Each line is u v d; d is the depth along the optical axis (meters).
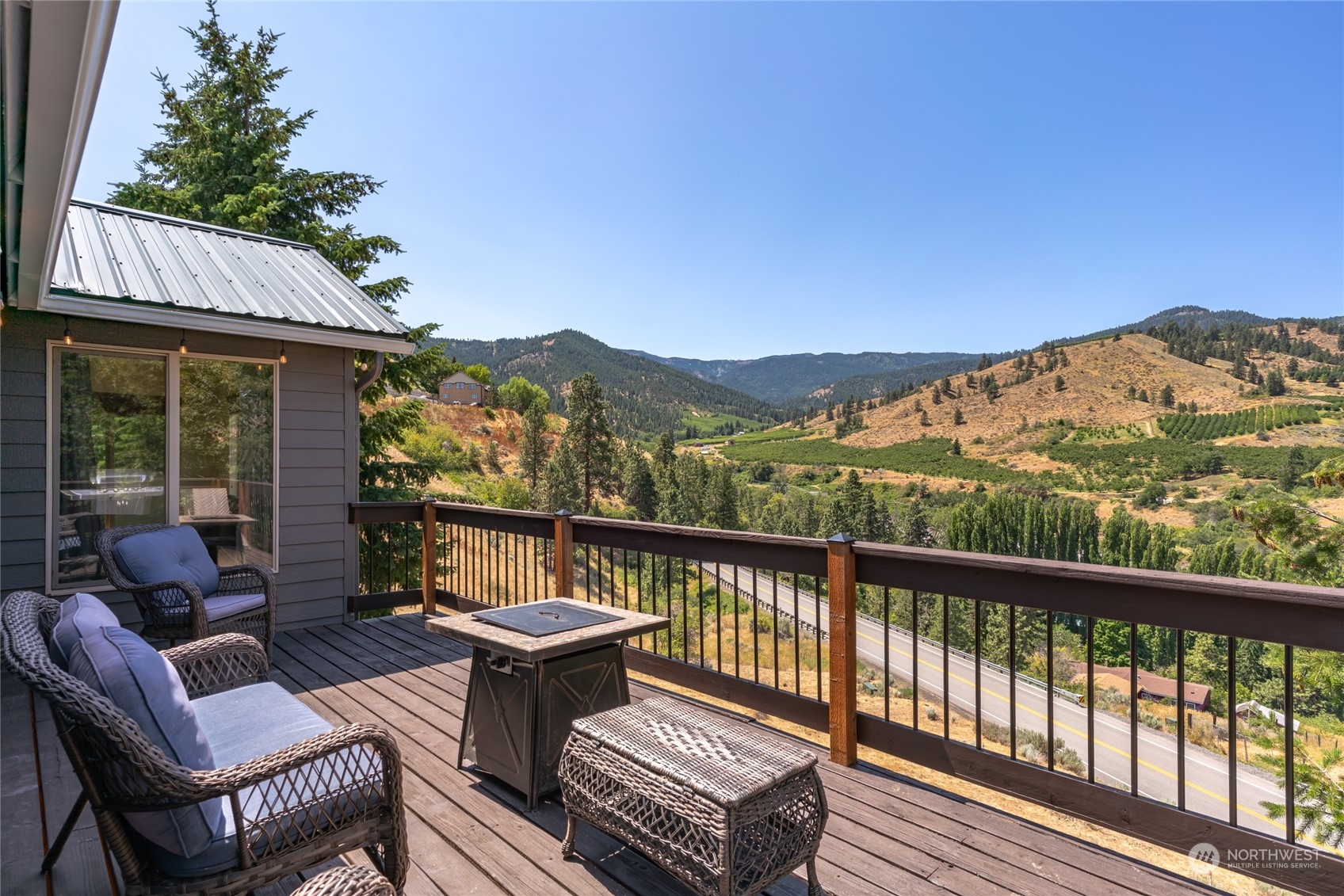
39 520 4.00
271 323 4.47
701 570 3.36
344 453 5.20
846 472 121.94
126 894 1.35
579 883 1.91
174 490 4.44
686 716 2.11
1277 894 2.13
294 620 4.93
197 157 13.39
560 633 2.41
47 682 1.20
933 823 2.25
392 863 1.63
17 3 1.05
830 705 2.76
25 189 1.89
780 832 1.75
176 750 1.37
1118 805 2.05
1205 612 1.89
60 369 4.09
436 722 3.15
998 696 20.11
